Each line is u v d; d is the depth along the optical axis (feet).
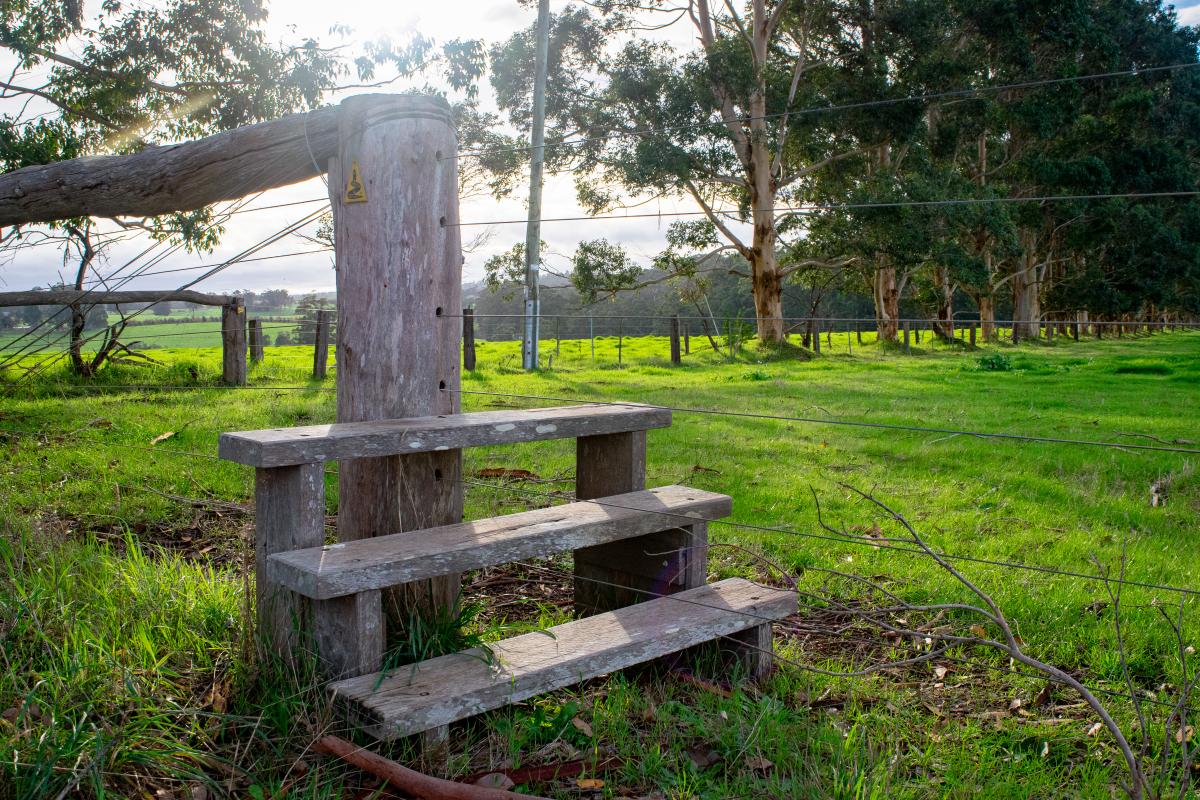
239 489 18.29
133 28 48.73
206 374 43.70
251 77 50.55
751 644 10.57
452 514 10.70
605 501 11.11
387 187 10.21
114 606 10.32
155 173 11.73
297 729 8.18
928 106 85.97
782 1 87.40
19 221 12.97
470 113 87.97
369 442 9.04
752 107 87.81
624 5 87.30
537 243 60.49
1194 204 130.72
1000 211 90.12
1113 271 130.93
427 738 7.98
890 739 8.93
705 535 11.34
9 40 45.93
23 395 32.73
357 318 10.42
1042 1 94.53
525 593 13.44
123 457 20.54
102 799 6.87
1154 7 149.28
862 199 84.53
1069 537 16.52
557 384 44.88
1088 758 8.71
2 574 10.78
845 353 91.15
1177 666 10.68
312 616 8.89
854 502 18.95
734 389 43.57
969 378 53.67
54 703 8.01
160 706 8.40
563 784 7.95
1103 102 127.54
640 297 125.90
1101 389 45.70
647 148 82.79
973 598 12.90
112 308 42.22
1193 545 16.17
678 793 7.81
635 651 9.39
